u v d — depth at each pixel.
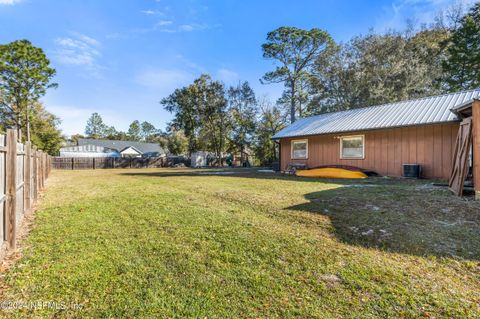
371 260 2.52
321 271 2.33
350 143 11.15
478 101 4.64
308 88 24.42
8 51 23.42
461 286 2.07
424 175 8.88
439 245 2.83
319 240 3.04
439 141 8.55
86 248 2.87
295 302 1.89
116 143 37.38
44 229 3.57
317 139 12.57
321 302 1.89
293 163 13.80
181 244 2.97
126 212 4.49
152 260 2.56
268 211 4.39
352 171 10.11
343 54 22.44
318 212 4.21
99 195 6.41
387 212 4.06
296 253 2.70
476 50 17.41
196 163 27.77
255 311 1.79
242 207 4.75
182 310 1.80
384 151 9.98
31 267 2.42
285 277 2.24
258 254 2.68
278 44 22.67
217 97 27.34
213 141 28.70
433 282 2.13
